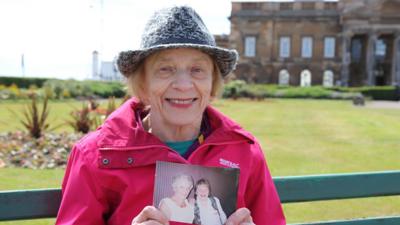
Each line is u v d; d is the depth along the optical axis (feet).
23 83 169.58
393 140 55.26
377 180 13.44
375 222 13.96
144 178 9.46
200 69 9.95
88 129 45.91
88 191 9.49
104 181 9.46
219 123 10.57
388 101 189.06
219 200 9.11
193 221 9.02
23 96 111.55
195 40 9.49
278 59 247.70
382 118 89.66
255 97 161.99
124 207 9.43
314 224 13.44
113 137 9.71
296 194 12.82
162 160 9.45
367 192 13.34
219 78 10.71
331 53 244.63
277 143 51.08
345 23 240.53
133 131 9.68
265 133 60.80
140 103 11.01
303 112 103.45
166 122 10.27
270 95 185.68
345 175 13.20
